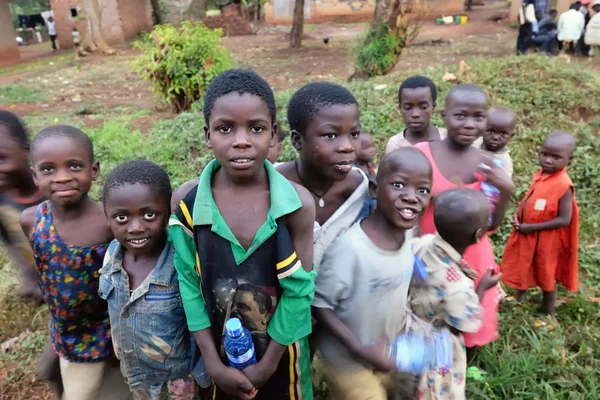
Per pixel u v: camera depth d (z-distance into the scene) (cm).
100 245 233
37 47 2800
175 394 230
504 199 293
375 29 964
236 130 183
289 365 215
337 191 247
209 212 194
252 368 202
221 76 190
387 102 686
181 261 207
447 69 790
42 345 363
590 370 318
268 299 201
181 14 2766
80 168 223
